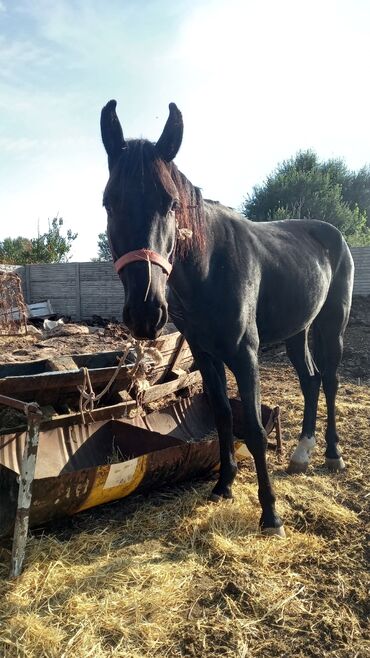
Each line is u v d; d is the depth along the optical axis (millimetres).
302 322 3592
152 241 2193
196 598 2324
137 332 2162
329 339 4180
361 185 32500
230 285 2791
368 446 4402
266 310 3227
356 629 2162
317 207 25906
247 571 2521
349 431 4789
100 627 2105
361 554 2748
